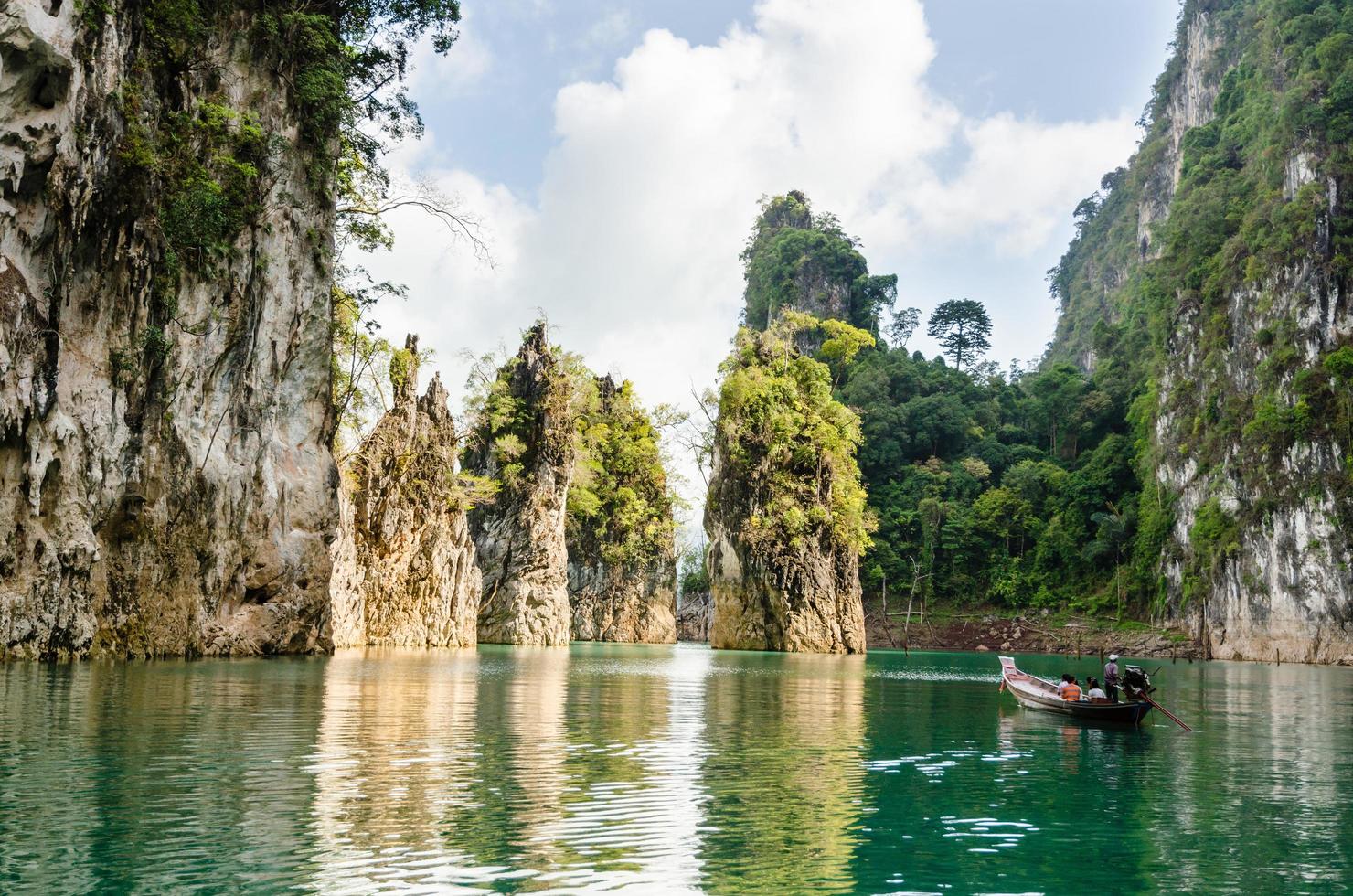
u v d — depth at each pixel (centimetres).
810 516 8806
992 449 15962
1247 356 12412
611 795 1469
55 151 3047
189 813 1257
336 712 2273
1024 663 8100
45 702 2214
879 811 1441
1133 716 2716
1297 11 14900
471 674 3906
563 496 9081
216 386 4069
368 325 6038
